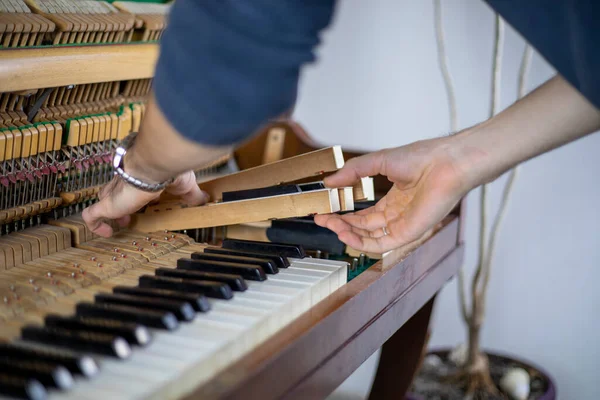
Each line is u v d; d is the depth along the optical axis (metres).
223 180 1.52
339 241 1.45
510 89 2.59
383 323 1.34
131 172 1.19
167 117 0.83
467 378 2.34
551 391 2.29
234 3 0.75
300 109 2.93
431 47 2.68
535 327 2.72
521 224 2.66
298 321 1.07
